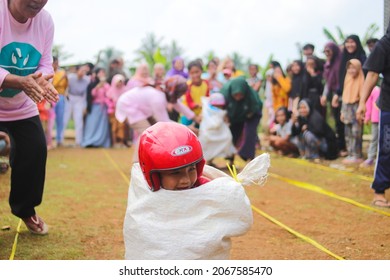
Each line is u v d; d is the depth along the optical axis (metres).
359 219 5.73
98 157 11.23
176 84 7.90
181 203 2.96
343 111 9.52
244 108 8.66
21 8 4.10
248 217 3.04
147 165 2.95
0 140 6.96
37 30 4.41
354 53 9.65
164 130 2.96
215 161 10.44
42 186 4.79
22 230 5.11
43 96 3.94
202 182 3.21
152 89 7.92
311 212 6.09
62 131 13.53
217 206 2.96
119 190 7.35
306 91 10.71
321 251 4.59
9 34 4.20
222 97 8.61
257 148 12.41
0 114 4.46
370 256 4.44
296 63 11.35
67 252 4.49
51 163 9.92
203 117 8.64
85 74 13.81
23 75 4.39
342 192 7.26
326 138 10.38
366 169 8.91
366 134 14.05
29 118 4.59
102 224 5.44
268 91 13.32
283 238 5.04
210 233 2.95
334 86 10.22
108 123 13.77
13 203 4.79
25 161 4.62
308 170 9.20
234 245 4.79
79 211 6.00
